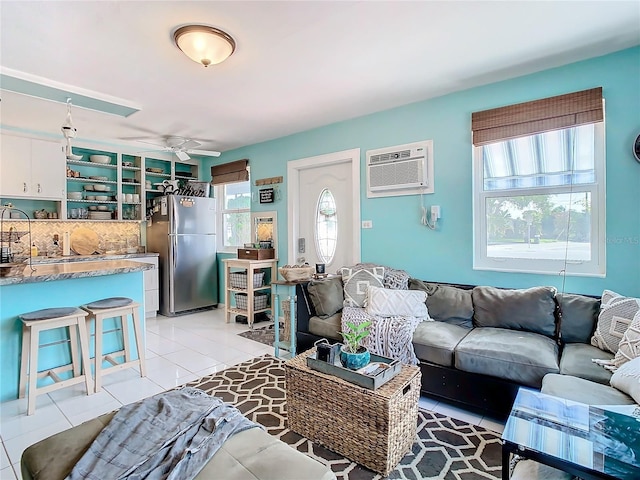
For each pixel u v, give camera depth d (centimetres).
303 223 459
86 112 362
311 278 353
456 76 288
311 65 265
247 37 224
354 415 185
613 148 254
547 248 285
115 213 515
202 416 148
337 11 199
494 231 310
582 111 260
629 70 247
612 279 256
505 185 304
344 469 182
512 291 275
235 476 116
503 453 132
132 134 448
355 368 198
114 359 306
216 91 312
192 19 204
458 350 235
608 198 256
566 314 244
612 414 145
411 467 183
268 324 464
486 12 203
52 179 440
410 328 264
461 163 321
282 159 470
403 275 332
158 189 555
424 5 195
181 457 124
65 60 250
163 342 387
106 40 224
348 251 417
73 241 478
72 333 287
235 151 536
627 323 209
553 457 120
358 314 297
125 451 127
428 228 342
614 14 206
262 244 480
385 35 226
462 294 295
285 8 195
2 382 257
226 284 475
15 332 263
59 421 231
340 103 346
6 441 209
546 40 234
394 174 357
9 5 187
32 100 324
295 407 212
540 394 163
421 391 251
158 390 273
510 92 294
